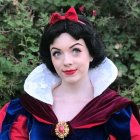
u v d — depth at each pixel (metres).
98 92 2.13
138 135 2.09
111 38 3.51
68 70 2.04
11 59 3.36
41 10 3.60
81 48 2.05
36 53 3.38
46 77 2.23
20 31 3.39
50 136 2.11
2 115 2.30
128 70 3.48
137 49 3.55
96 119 2.08
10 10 3.58
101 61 2.18
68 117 2.13
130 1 3.51
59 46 2.04
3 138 2.23
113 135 2.11
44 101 2.17
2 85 3.17
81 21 2.10
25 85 2.22
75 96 2.17
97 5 3.64
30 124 2.20
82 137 2.08
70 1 3.57
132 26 3.59
